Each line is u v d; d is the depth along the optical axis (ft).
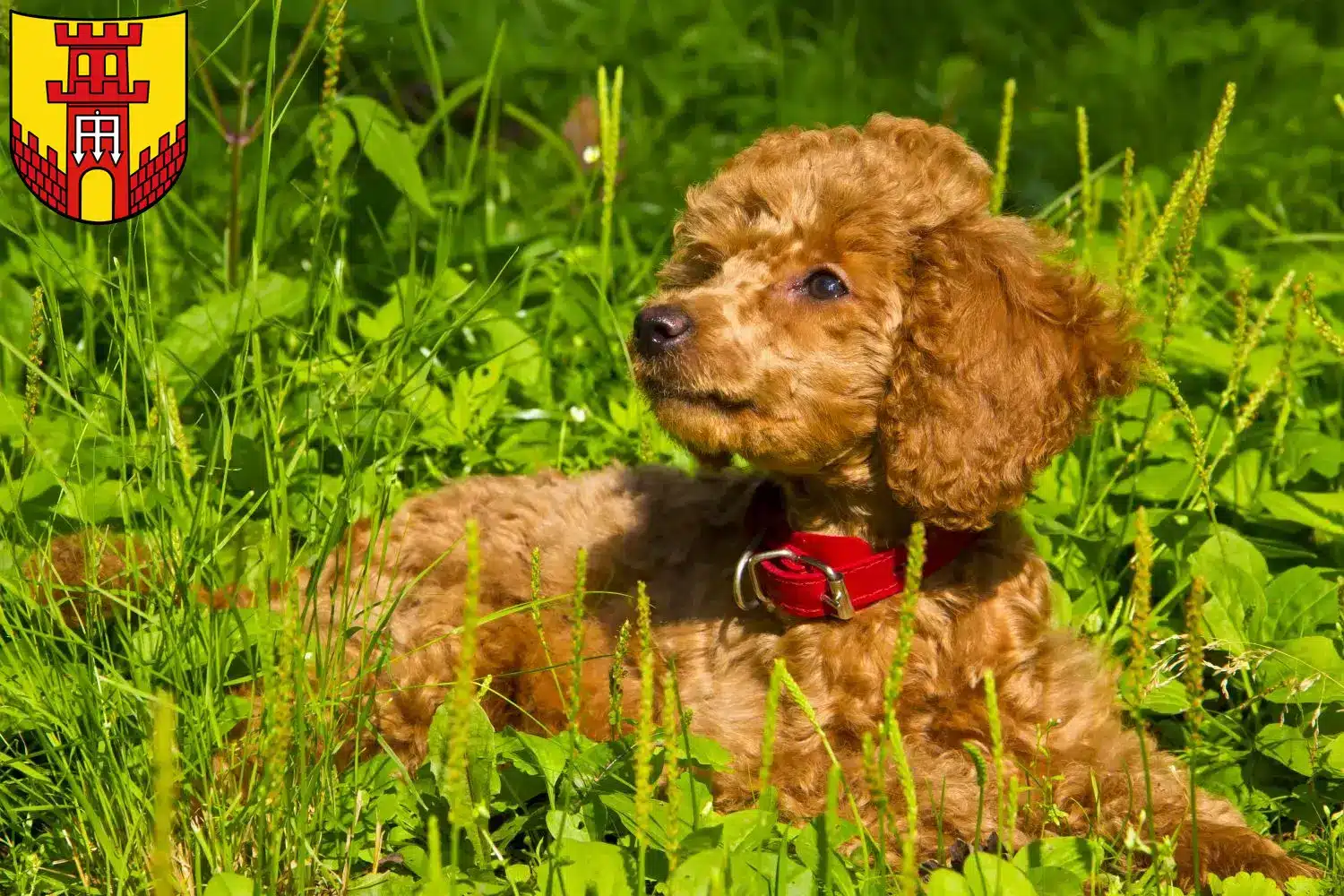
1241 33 39.34
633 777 10.74
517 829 10.78
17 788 11.73
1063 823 11.76
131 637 11.28
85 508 13.19
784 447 12.54
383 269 21.17
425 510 15.74
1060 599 14.46
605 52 37.78
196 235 22.15
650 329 12.50
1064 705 12.59
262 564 11.57
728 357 12.36
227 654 11.29
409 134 23.17
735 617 13.32
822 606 12.62
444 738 10.81
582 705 13.23
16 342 17.65
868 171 13.09
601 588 14.34
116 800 10.44
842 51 37.93
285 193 21.94
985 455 12.35
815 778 12.13
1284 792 12.85
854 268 12.66
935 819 11.53
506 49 36.99
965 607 12.59
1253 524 16.16
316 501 13.17
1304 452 16.70
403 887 10.11
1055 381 12.52
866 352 12.71
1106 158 32.58
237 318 13.71
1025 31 43.04
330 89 14.05
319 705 10.73
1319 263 22.97
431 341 18.30
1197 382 18.84
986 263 12.64
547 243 21.47
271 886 9.45
